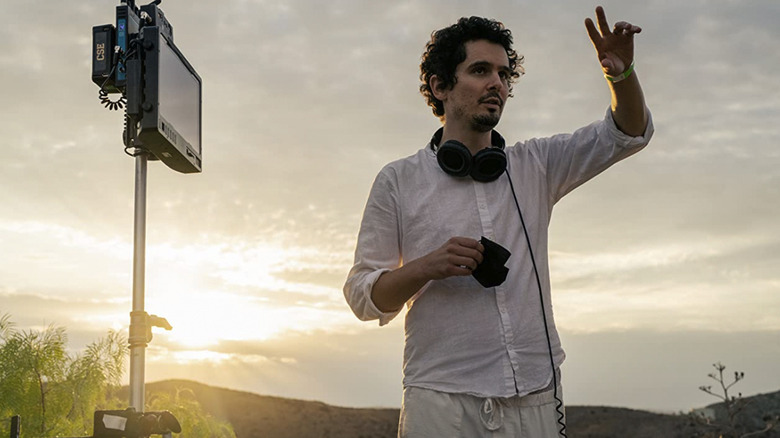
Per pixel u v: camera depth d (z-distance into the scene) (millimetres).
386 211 2678
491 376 2404
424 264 2326
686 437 23250
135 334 3010
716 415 10438
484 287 2422
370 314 2541
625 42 2416
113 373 4883
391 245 2680
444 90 2713
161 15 3541
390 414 33875
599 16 2404
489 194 2578
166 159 3539
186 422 5277
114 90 3385
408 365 2559
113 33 3377
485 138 2680
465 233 2533
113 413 2822
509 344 2418
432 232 2564
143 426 2826
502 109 2629
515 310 2447
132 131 3309
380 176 2730
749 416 13586
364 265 2656
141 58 3127
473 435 2412
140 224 3178
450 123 2680
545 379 2451
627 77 2439
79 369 4777
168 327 3154
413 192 2645
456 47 2627
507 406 2395
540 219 2625
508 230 2541
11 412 4477
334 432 29406
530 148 2738
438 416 2426
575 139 2676
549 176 2719
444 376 2441
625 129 2568
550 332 2512
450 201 2576
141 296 3070
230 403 31484
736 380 9531
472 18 2648
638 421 29141
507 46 2721
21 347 4586
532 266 2529
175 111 3352
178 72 3447
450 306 2463
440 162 2594
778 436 10648
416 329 2525
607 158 2600
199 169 3816
